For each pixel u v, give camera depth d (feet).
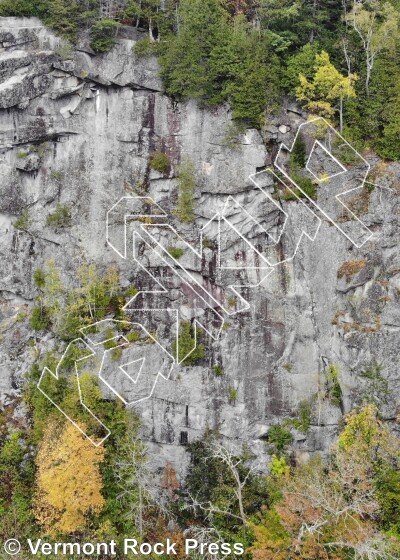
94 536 94.38
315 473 87.71
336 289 104.73
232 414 104.63
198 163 109.29
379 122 108.88
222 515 95.50
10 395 108.78
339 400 103.50
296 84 109.91
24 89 109.50
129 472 97.25
